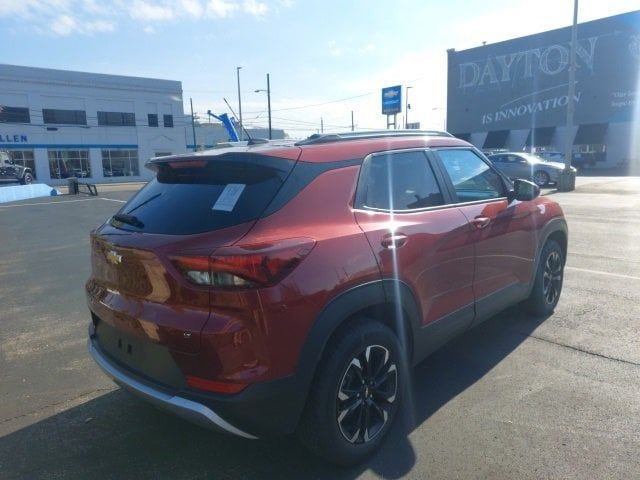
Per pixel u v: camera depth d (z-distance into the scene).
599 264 7.30
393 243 3.03
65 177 47.53
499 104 48.22
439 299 3.46
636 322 4.95
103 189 32.72
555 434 3.12
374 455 2.99
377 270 2.89
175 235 2.68
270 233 2.56
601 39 41.34
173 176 3.22
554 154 28.44
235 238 2.51
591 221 11.46
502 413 3.38
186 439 3.23
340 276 2.70
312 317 2.58
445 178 3.77
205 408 2.46
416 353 3.33
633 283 6.29
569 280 6.46
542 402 3.49
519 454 2.93
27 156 45.41
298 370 2.55
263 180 2.76
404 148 3.53
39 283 7.34
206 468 2.93
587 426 3.19
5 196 23.34
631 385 3.70
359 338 2.81
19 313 5.89
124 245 2.79
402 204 3.33
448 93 52.03
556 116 44.47
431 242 3.33
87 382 4.07
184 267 2.49
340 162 3.05
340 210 2.91
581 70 42.69
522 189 4.41
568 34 43.03
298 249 2.56
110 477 2.87
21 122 44.66
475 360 4.21
